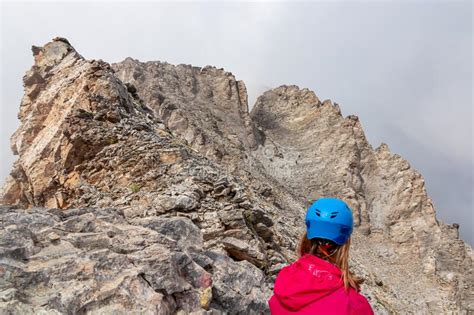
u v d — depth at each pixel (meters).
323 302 3.73
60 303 6.75
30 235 8.03
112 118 26.89
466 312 76.19
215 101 124.75
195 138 89.38
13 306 6.42
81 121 25.95
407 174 111.19
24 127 37.62
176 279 8.31
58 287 7.09
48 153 29.97
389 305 39.09
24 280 6.97
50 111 35.78
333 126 126.25
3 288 6.72
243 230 16.92
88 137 25.16
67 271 7.34
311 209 4.32
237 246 15.54
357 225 97.56
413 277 81.75
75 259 7.55
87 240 8.38
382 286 51.09
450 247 93.50
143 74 117.44
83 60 39.41
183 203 18.19
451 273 83.12
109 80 30.94
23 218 8.67
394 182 111.25
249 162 97.56
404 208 104.00
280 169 112.12
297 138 128.38
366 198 108.88
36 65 43.09
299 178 110.38
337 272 3.95
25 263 7.43
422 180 109.19
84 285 7.18
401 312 41.53
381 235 97.12
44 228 8.53
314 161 117.00
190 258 9.10
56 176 26.31
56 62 42.03
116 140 25.28
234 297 9.86
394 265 86.50
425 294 75.00
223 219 17.20
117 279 7.53
